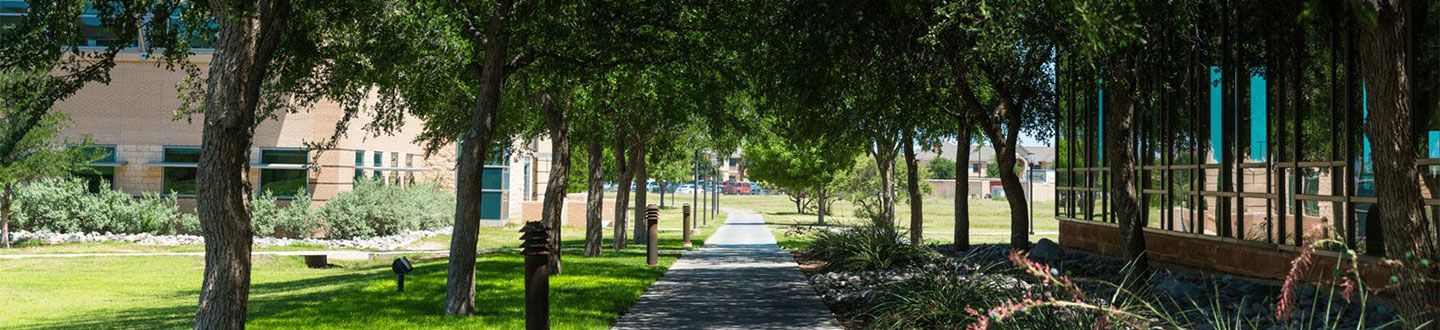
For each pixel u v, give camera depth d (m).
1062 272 18.31
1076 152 24.30
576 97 19.14
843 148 27.80
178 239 35.53
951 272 12.21
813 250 23.52
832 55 16.50
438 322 11.98
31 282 21.78
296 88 15.59
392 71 15.58
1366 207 12.55
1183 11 13.23
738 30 15.59
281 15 8.80
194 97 15.20
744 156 63.28
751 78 18.64
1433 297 7.21
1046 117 24.47
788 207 94.50
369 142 40.41
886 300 11.46
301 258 28.45
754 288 15.73
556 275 18.38
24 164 30.70
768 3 15.49
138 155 37.75
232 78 8.42
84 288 20.73
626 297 14.12
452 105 18.58
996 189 115.94
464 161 12.87
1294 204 14.52
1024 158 120.88
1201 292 13.74
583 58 15.45
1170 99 19.23
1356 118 12.90
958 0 13.04
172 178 37.94
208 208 8.48
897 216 64.19
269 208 36.59
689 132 30.48
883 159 30.56
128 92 37.75
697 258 23.75
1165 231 19.41
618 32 14.96
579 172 78.06
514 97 20.05
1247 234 15.98
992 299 9.91
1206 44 17.08
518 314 12.80
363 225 36.88
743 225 50.81
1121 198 15.73
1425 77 11.95
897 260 19.11
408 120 44.88
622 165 28.94
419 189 42.31
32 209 35.12
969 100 20.47
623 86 18.27
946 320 9.98
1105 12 7.44
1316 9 6.41
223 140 8.44
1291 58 14.62
